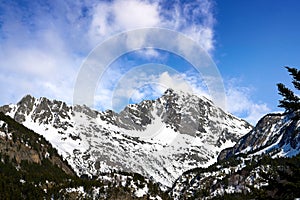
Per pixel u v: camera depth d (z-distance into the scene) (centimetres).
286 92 3006
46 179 19988
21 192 17725
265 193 2980
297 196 2836
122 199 16862
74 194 17350
